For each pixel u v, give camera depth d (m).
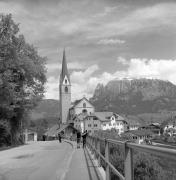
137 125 159.00
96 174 13.06
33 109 50.94
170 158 3.38
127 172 5.70
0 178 13.50
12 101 42.62
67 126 139.25
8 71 38.91
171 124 124.94
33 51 48.44
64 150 32.88
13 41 43.44
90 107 156.62
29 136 97.94
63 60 169.12
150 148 4.02
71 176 13.15
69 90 166.38
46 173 14.65
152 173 4.88
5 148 40.03
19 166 18.19
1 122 44.00
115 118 151.25
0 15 40.72
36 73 47.44
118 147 9.26
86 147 33.97
